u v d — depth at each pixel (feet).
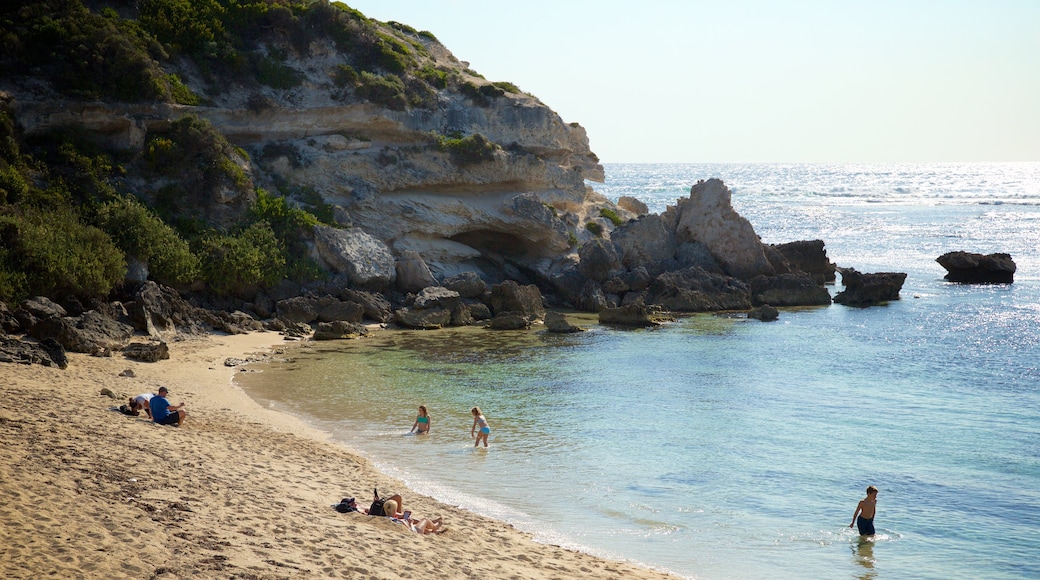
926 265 311.68
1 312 125.18
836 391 131.03
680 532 72.69
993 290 251.80
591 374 140.77
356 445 95.20
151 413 85.71
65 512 49.29
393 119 226.17
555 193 250.37
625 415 113.70
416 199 221.46
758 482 87.20
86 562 42.91
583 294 220.02
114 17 205.16
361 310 183.21
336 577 47.55
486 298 203.82
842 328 191.83
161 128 195.00
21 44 183.42
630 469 90.02
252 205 194.59
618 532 72.02
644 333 184.24
